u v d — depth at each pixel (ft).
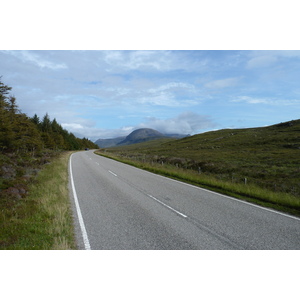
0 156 59.72
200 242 17.35
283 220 22.48
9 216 22.58
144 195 33.71
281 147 152.97
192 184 43.80
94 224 21.16
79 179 48.55
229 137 262.47
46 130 205.98
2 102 82.48
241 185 40.04
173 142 371.76
